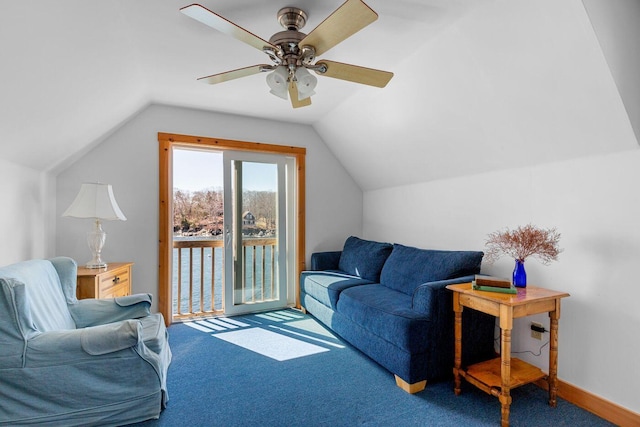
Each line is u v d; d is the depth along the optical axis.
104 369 1.63
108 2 1.61
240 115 3.61
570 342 1.94
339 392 2.00
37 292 1.75
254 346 2.72
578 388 1.88
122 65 2.20
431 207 3.17
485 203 2.57
